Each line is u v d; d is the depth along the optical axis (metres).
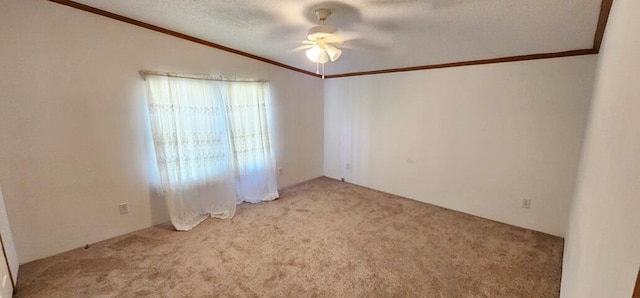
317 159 5.21
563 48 2.61
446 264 2.48
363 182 4.75
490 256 2.59
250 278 2.29
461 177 3.60
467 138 3.47
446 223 3.30
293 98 4.54
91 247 2.74
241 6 2.38
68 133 2.58
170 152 3.12
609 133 1.12
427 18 2.28
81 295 2.10
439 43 2.84
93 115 2.69
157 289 2.16
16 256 2.37
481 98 3.29
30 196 2.44
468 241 2.87
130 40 2.81
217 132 3.54
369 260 2.54
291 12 2.44
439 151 3.76
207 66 3.40
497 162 3.27
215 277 2.31
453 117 3.56
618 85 1.04
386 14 2.27
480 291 2.14
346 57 3.64
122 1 2.40
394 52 3.28
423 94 3.80
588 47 2.51
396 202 4.00
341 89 4.79
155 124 2.99
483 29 2.38
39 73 2.38
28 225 2.45
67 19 2.46
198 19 2.70
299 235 3.02
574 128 2.72
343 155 4.97
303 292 2.13
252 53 3.79
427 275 2.33
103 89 2.72
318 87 4.96
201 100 3.35
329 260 2.55
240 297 2.08
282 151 4.53
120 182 2.93
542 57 2.80
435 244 2.82
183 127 3.22
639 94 0.69
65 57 2.49
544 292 2.11
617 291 0.66
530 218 3.12
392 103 4.16
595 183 1.30
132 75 2.87
